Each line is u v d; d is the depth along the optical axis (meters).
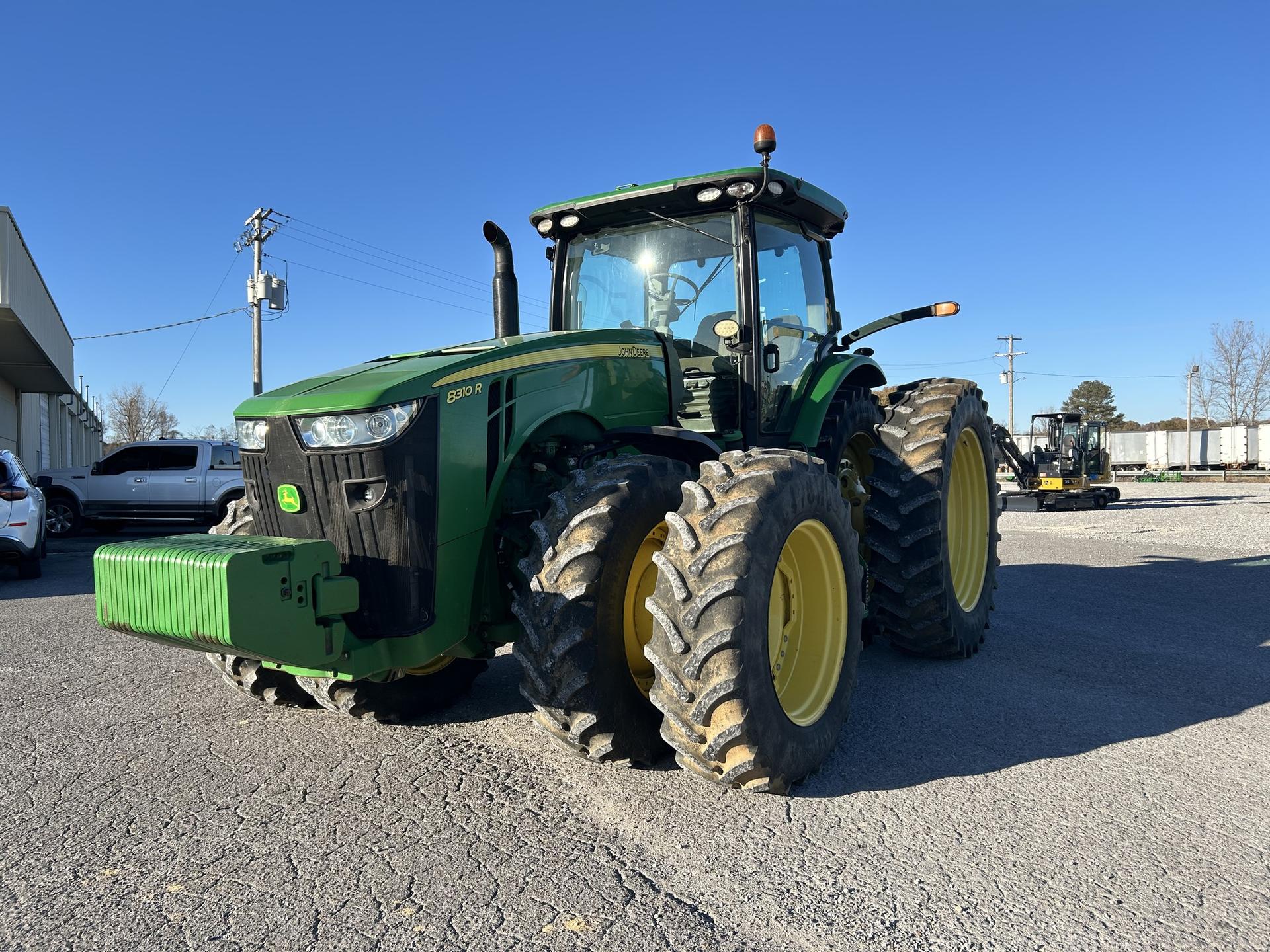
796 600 3.43
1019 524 15.88
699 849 2.61
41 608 7.39
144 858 2.60
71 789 3.16
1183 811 2.87
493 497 3.20
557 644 2.95
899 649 4.98
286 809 2.96
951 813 2.87
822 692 3.31
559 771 3.29
